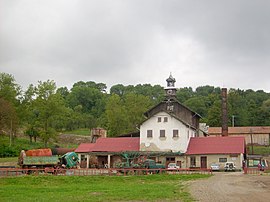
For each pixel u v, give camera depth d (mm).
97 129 92375
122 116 107562
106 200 28328
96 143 80000
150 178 50125
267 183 40750
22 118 98562
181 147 73562
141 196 30500
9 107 89500
